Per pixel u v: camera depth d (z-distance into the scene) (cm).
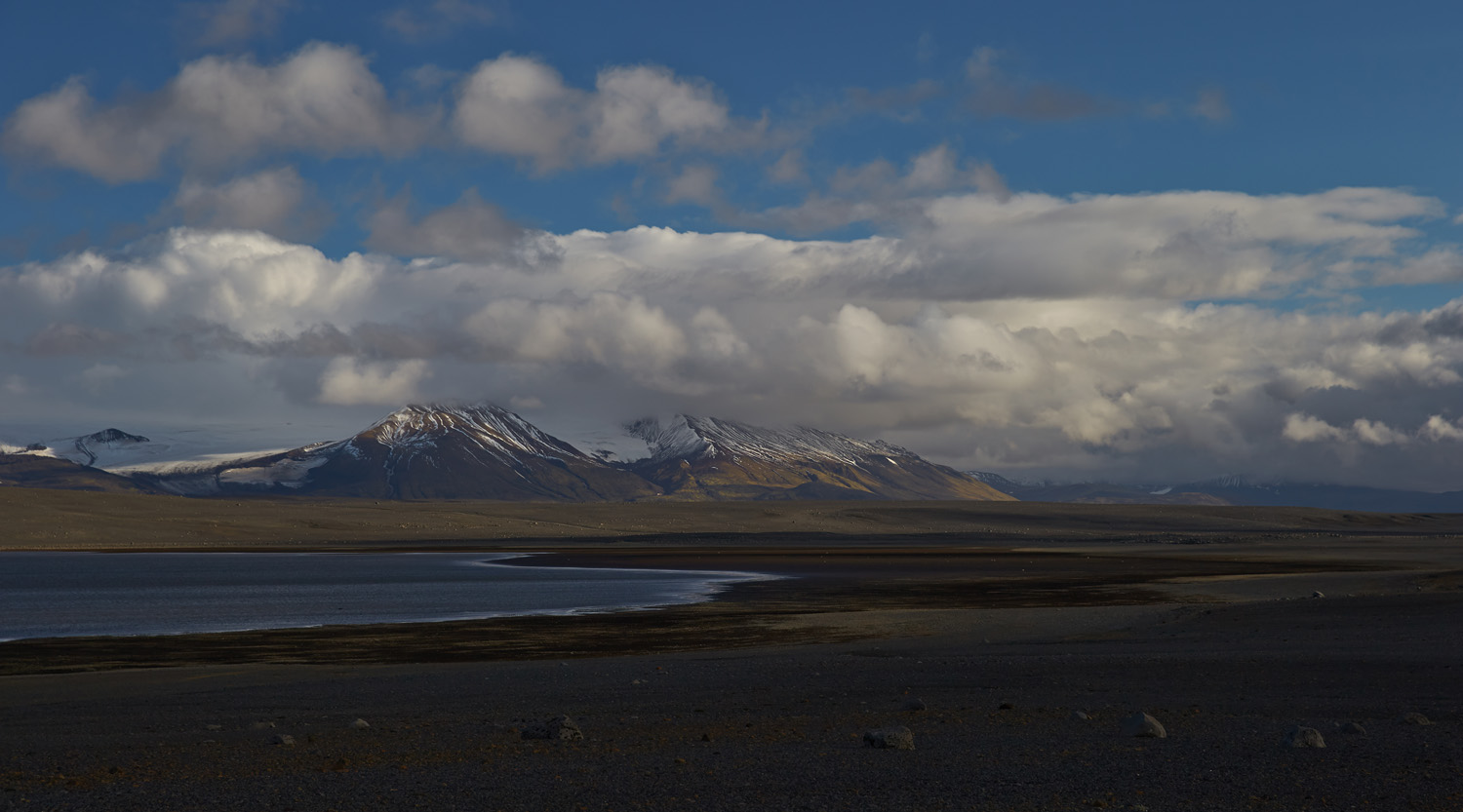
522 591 7975
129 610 6356
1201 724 1708
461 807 1150
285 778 1340
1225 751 1428
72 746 1717
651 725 1830
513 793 1222
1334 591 6769
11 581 9462
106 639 4678
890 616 5366
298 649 4269
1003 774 1290
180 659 3969
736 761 1412
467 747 1591
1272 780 1223
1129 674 2562
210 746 1666
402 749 1586
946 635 4409
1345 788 1174
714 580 9262
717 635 4653
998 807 1112
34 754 1630
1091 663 2845
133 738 1803
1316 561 11788
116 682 3023
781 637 4509
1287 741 1454
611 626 5144
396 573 10750
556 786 1258
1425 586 6594
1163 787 1198
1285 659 2781
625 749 1550
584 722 1889
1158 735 1567
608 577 9862
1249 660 2786
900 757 1422
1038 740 1566
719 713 2009
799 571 10669
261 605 6675
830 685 2489
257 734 1811
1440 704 1911
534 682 2720
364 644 4428
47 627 5378
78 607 6581
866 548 17662
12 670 3666
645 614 5834
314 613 6106
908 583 8581
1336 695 2072
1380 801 1109
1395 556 13275
